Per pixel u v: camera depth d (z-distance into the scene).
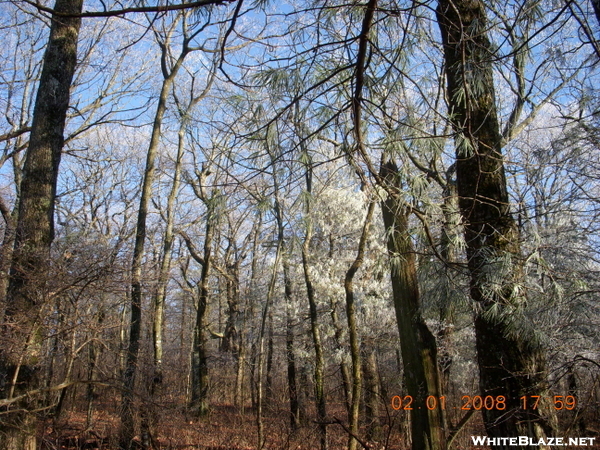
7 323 4.68
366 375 10.69
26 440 4.94
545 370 3.80
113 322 5.88
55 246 5.46
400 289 5.85
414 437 5.62
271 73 3.22
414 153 3.26
